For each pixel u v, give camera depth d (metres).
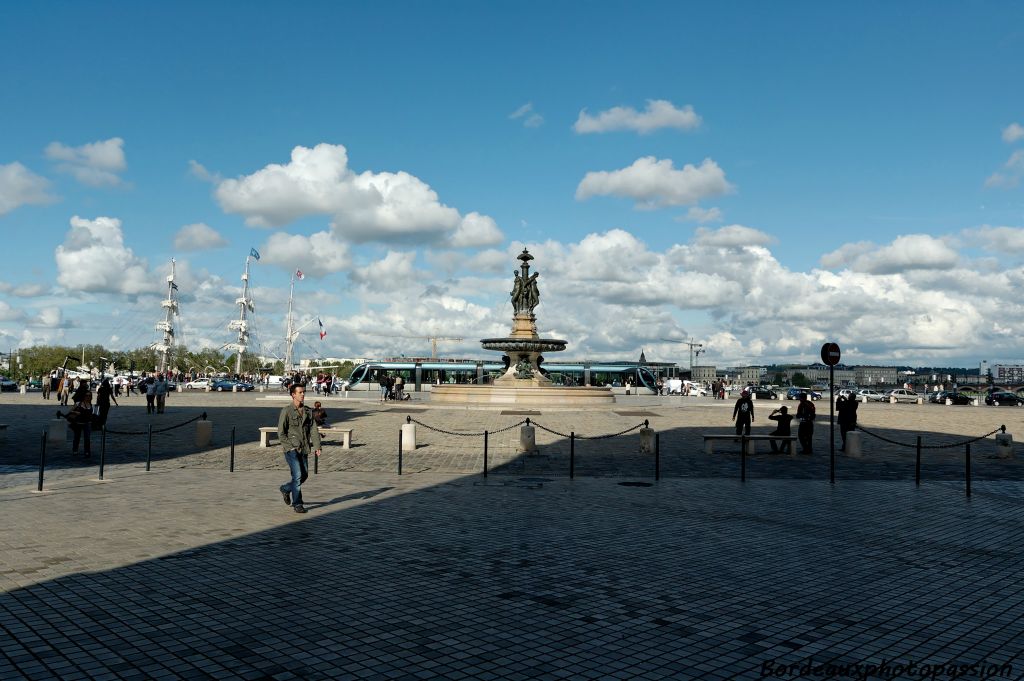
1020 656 7.16
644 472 20.58
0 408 45.31
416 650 7.10
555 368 91.00
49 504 14.46
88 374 108.38
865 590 9.31
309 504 14.98
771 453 25.50
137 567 9.88
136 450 24.22
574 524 13.22
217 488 16.88
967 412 56.47
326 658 6.86
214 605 8.34
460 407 50.25
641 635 7.61
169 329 152.12
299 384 14.20
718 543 11.84
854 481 19.20
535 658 6.95
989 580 9.84
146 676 6.39
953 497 16.70
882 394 90.44
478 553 10.97
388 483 18.06
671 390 99.44
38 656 6.81
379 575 9.70
